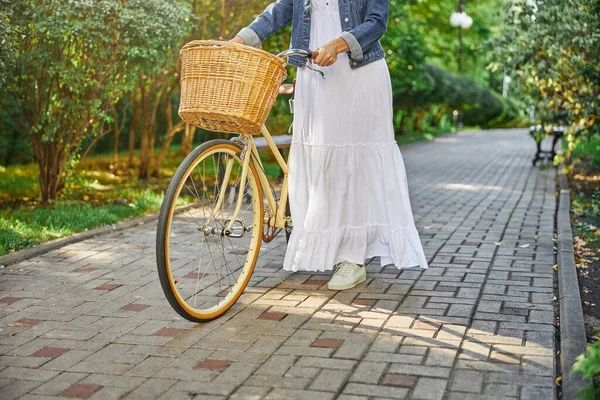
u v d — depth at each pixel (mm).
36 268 4969
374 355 3236
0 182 9258
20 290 4402
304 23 4074
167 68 9164
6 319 3822
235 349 3330
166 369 3098
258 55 3229
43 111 7559
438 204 8445
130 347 3377
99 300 4180
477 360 3166
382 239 4324
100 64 7406
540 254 5383
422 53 22359
